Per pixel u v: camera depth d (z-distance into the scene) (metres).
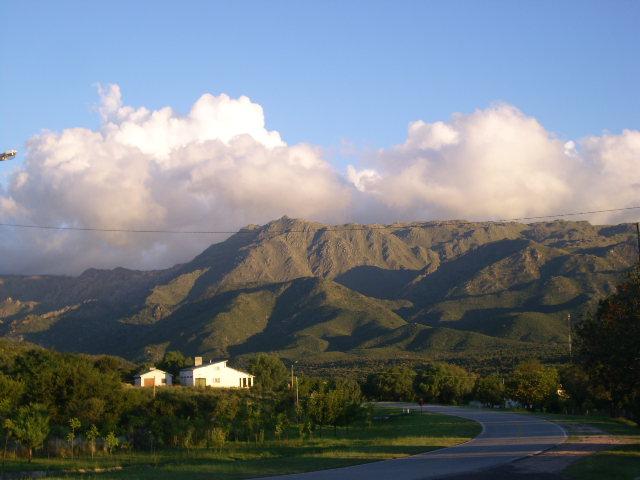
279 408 69.62
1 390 49.44
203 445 45.44
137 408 55.38
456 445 35.69
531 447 32.88
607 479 21.95
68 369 52.50
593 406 76.19
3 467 34.97
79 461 37.59
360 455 31.53
